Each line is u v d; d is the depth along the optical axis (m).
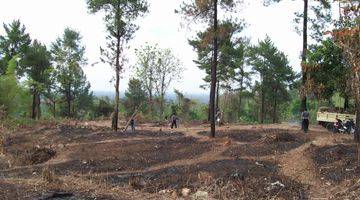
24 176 17.19
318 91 29.02
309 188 14.53
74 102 66.12
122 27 30.48
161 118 49.41
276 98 56.06
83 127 34.00
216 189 13.95
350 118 29.50
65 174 17.98
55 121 40.97
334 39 17.94
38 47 53.19
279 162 18.58
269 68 54.53
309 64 28.66
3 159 22.66
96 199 10.80
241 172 16.16
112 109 63.03
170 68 50.12
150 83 50.16
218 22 25.45
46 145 26.36
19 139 29.03
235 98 62.75
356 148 19.19
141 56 49.16
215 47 26.16
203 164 18.38
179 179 15.80
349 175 15.24
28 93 47.62
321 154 18.72
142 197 12.35
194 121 44.19
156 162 20.00
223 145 23.27
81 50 57.41
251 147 22.06
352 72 17.47
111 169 18.86
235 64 49.22
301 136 25.23
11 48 51.53
